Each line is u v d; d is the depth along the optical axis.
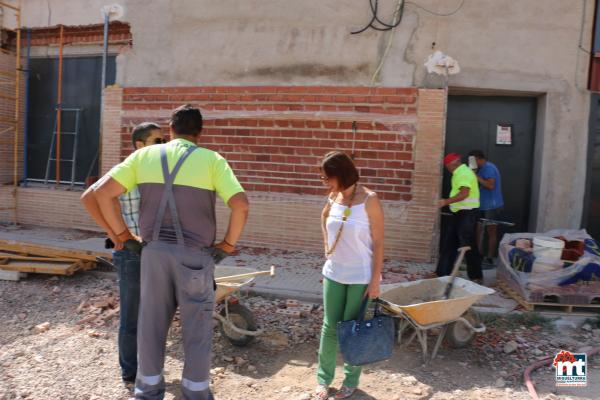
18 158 10.17
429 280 5.00
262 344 4.79
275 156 8.17
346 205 3.75
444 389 4.05
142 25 8.80
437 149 7.50
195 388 3.20
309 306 5.73
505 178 8.06
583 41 7.46
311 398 3.84
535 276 5.60
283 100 8.05
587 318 5.51
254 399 3.84
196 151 3.28
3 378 4.00
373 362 3.61
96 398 3.75
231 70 8.32
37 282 6.37
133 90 8.85
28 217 9.75
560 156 7.55
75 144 9.77
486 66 7.50
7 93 9.90
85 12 9.21
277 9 8.05
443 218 7.89
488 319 5.45
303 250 8.12
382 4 7.63
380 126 7.69
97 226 9.27
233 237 3.29
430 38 7.53
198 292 3.17
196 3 8.44
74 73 9.79
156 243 3.17
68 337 4.81
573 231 6.53
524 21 7.46
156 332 3.26
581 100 7.52
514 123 8.02
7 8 9.86
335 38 7.83
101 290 6.13
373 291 3.66
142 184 3.25
